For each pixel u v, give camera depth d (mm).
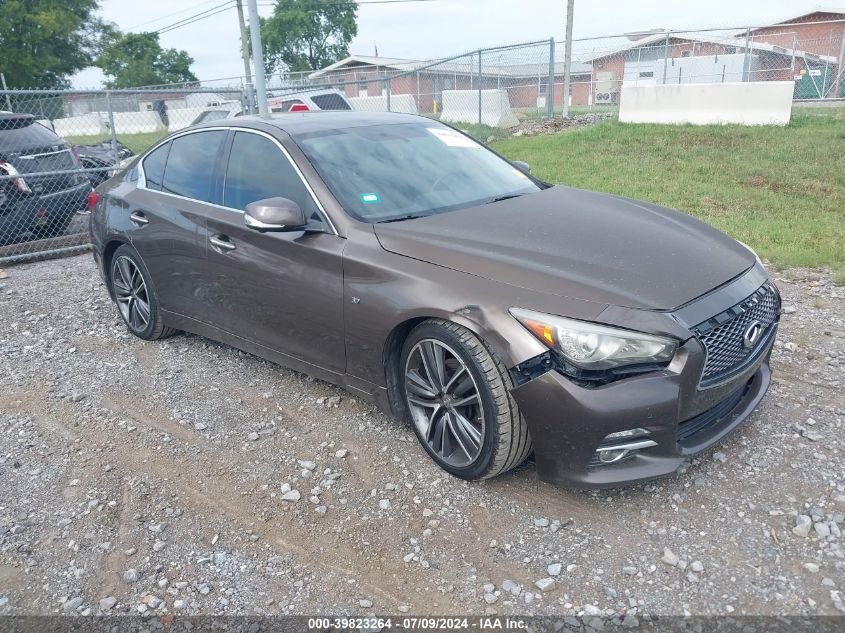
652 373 2799
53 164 8352
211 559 2916
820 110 15781
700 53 26203
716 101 14148
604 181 10406
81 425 4074
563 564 2766
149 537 3072
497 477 3342
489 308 2967
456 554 2865
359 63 39812
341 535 3021
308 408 4117
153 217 4688
